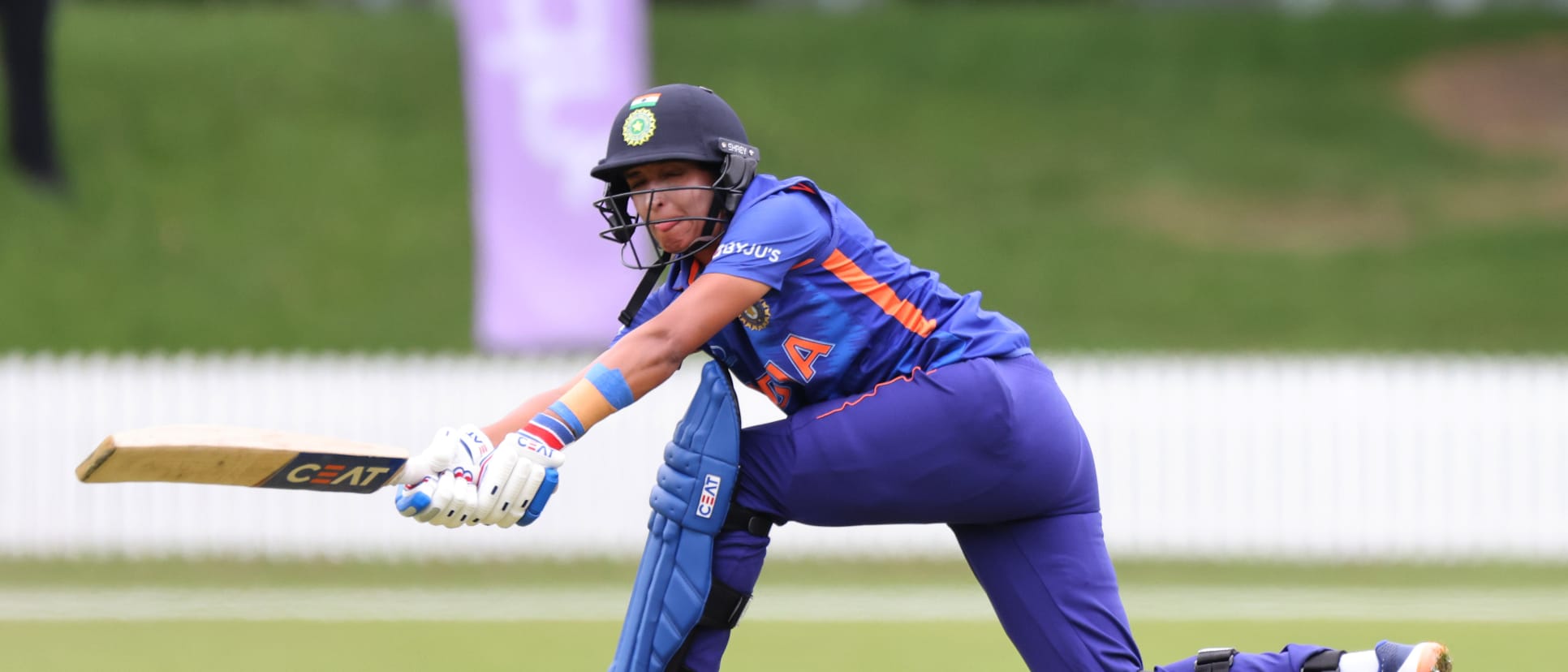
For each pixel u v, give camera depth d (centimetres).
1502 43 7606
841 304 1115
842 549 3406
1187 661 1178
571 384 1191
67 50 6425
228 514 3391
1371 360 3747
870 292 1117
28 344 4794
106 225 5412
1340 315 5525
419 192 5847
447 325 5153
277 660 2138
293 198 5725
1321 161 6612
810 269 1102
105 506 3388
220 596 2902
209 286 5219
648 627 1125
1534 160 6675
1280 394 3488
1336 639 2394
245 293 5209
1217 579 3219
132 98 6122
